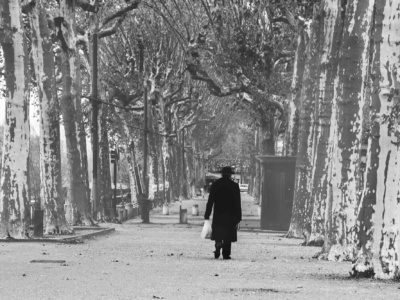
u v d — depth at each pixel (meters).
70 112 45.44
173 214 77.62
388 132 16.91
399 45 16.80
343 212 26.09
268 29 58.91
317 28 36.91
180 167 118.06
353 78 25.28
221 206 23.83
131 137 85.31
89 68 57.84
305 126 37.75
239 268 20.52
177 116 110.50
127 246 30.39
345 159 26.11
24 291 13.92
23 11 36.88
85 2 45.38
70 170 45.91
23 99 31.45
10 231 31.30
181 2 76.12
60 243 31.00
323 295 13.76
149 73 81.50
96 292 13.83
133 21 75.31
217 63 59.34
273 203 47.12
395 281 16.77
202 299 12.77
